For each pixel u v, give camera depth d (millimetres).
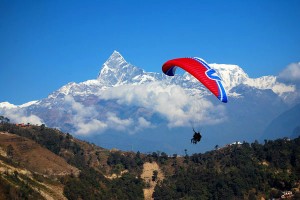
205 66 116875
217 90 110000
